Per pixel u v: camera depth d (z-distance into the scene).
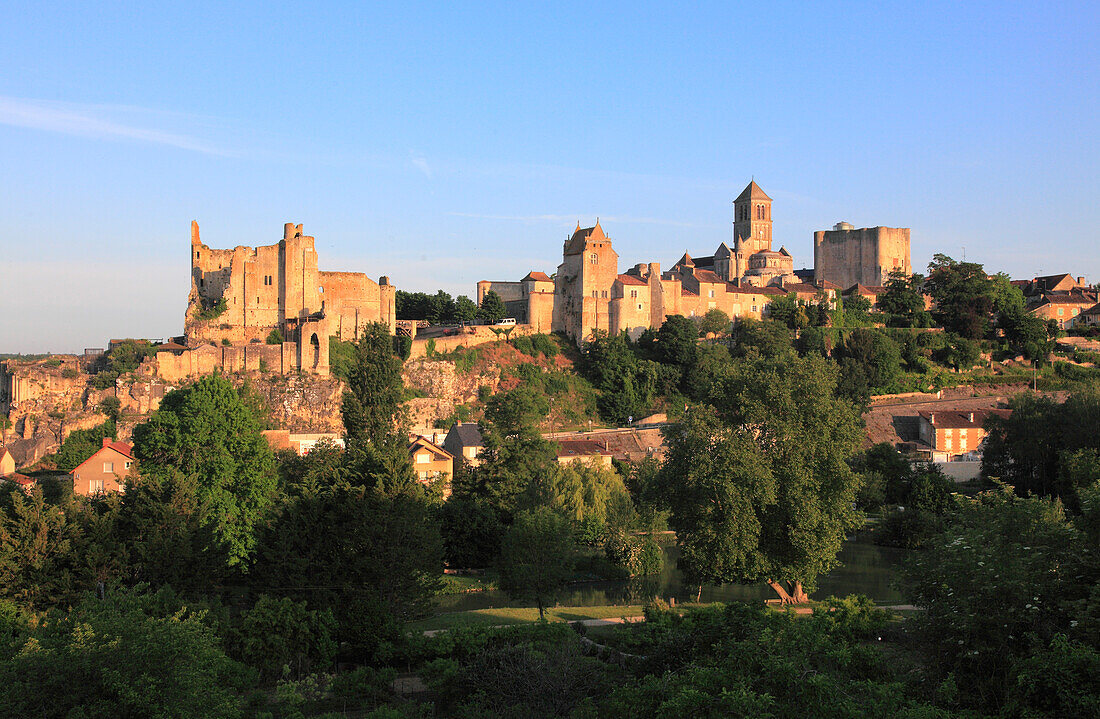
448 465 123.00
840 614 57.84
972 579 41.41
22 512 64.75
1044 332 185.50
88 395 146.50
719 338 185.62
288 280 163.88
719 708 34.50
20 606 61.28
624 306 181.00
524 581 76.62
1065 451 103.88
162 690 41.12
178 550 66.81
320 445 111.69
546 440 128.25
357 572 67.69
